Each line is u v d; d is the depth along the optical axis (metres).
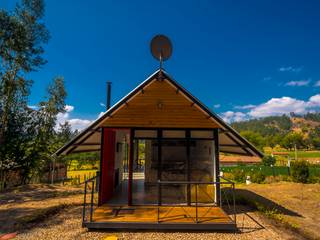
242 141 8.80
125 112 8.86
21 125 23.69
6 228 8.02
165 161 8.81
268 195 15.78
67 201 12.69
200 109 8.82
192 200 8.60
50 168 27.48
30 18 22.12
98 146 11.98
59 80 28.11
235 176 25.61
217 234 6.84
